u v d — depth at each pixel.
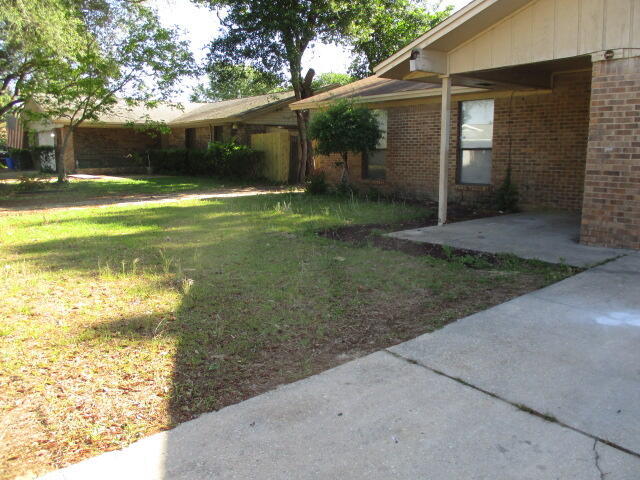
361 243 7.98
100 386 3.40
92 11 16.38
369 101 14.32
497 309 4.79
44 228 9.45
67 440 2.79
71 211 11.94
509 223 9.61
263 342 4.14
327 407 3.11
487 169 12.34
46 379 3.49
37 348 4.02
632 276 5.73
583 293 5.19
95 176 25.31
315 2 18.84
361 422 2.94
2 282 5.83
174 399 3.23
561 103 10.67
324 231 9.08
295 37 19.48
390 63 8.98
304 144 21.02
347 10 19.41
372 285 5.62
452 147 12.83
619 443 2.72
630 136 6.77
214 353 3.93
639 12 6.55
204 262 6.74
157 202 13.80
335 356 3.87
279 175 21.45
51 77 16.92
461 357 3.78
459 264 6.47
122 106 29.30
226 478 2.48
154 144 30.58
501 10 7.68
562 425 2.89
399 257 6.91
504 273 6.03
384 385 3.38
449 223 9.76
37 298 5.27
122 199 14.84
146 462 2.60
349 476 2.49
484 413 3.03
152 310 4.90
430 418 2.98
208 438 2.80
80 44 15.27
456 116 12.70
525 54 7.79
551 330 4.26
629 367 3.58
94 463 2.59
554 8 7.38
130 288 5.59
